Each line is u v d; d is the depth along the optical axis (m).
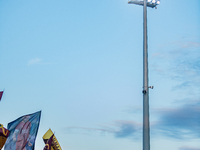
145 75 22.31
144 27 24.77
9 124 28.67
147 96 21.39
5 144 27.89
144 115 20.64
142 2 26.47
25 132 28.88
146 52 23.52
